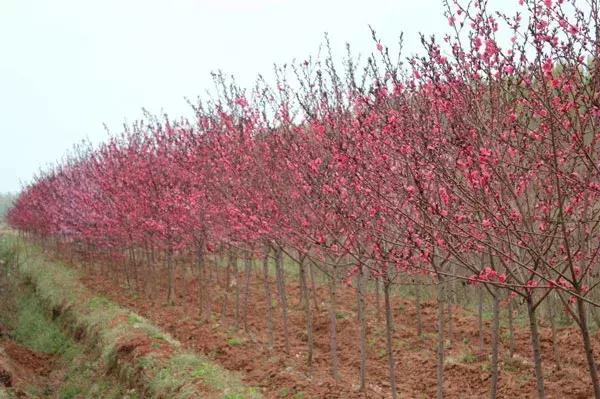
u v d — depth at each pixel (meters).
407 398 10.10
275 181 9.75
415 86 6.75
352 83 7.27
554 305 13.61
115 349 13.53
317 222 8.68
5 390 12.88
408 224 6.79
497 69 5.49
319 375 11.52
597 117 5.33
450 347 12.91
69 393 13.52
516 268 6.69
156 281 22.62
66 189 28.47
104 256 28.00
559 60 5.05
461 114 5.89
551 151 5.82
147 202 16.66
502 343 12.90
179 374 11.09
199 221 13.66
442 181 5.90
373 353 12.95
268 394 10.57
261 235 10.52
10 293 26.11
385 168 6.39
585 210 5.49
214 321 16.44
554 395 9.72
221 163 11.42
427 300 17.09
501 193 5.90
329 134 7.30
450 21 5.51
